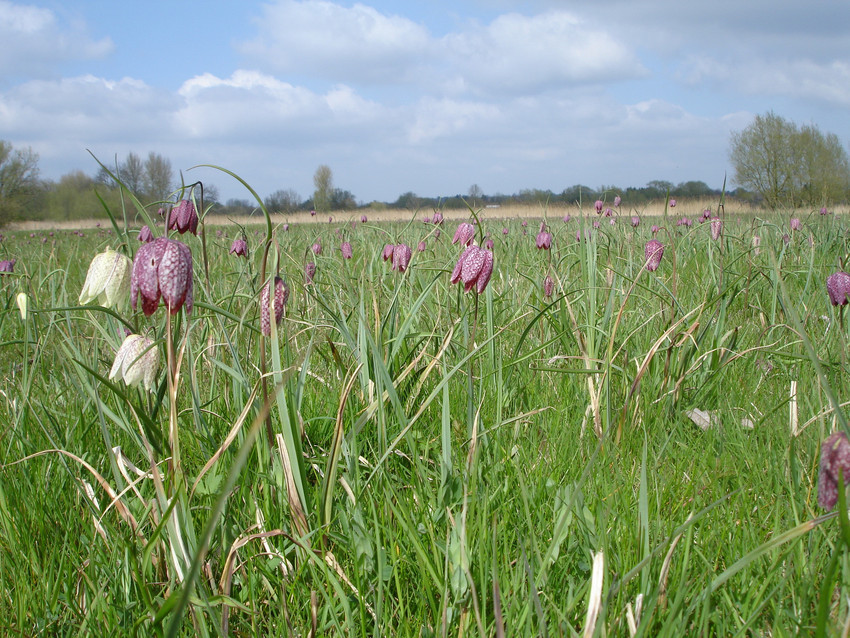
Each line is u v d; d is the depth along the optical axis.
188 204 2.93
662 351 3.26
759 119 27.22
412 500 2.15
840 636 1.39
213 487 2.13
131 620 1.69
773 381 3.37
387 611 1.66
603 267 4.18
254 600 1.82
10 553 1.88
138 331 1.99
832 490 1.34
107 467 2.45
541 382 3.33
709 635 1.60
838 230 7.34
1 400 3.05
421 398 2.90
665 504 2.16
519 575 1.67
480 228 2.51
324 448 2.67
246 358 3.07
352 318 3.82
